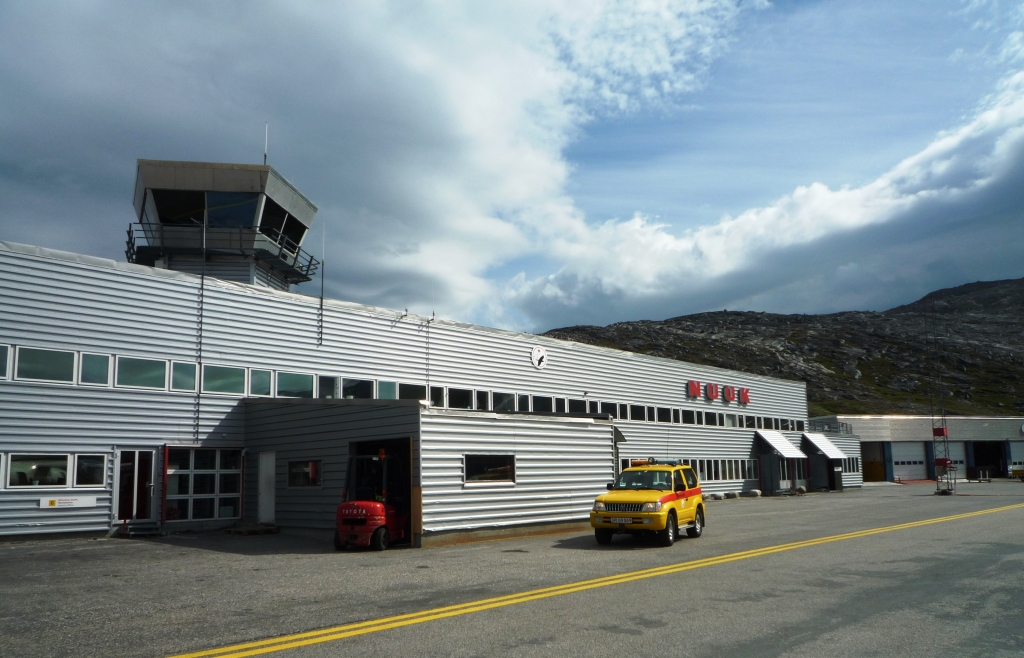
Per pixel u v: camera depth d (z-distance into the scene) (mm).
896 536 18484
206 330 23844
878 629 8273
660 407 43250
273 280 34062
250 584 11875
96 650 7500
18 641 7949
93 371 21250
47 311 20453
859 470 62469
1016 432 79062
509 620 8742
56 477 20359
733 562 13992
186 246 31031
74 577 13023
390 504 18719
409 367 29391
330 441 21484
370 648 7426
